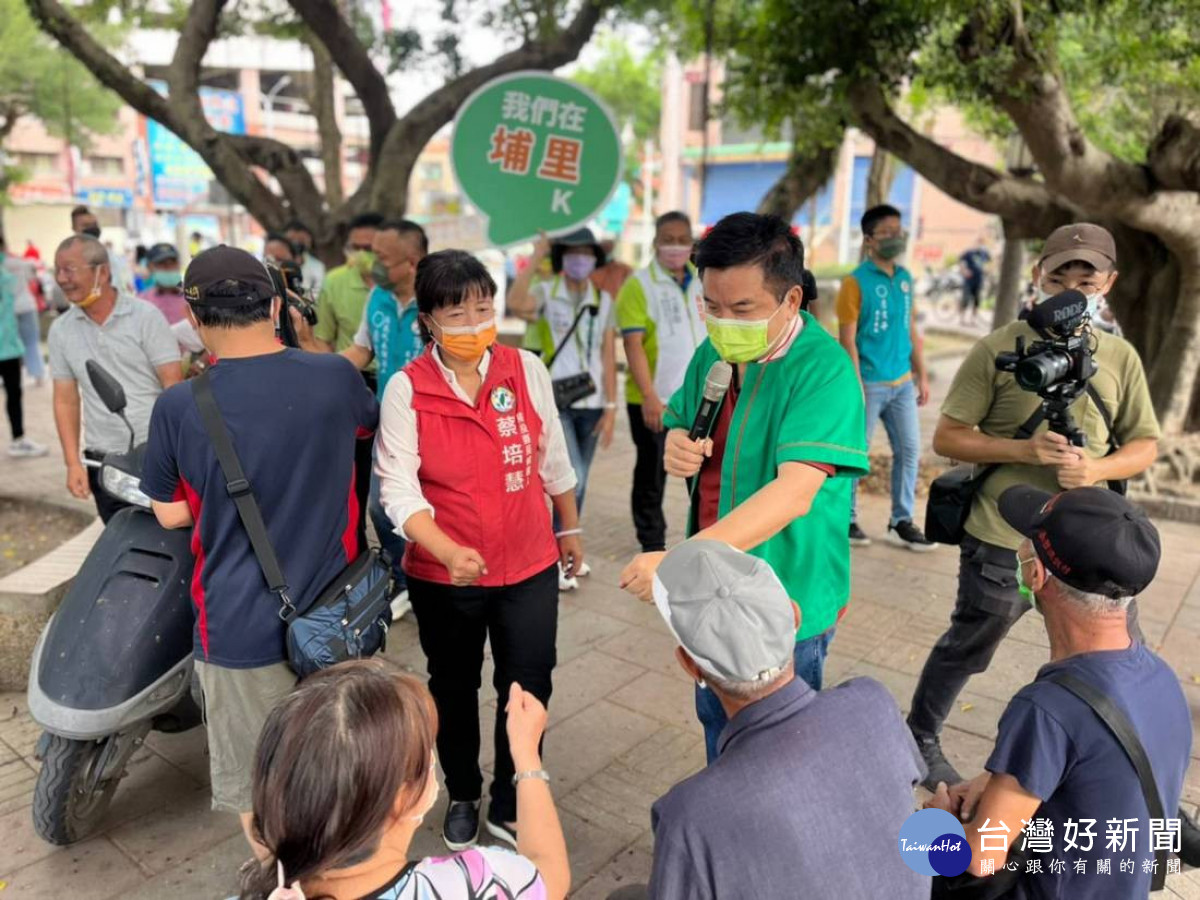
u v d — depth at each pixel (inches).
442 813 113.3
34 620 137.3
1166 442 235.6
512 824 105.7
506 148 196.4
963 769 120.0
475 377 96.5
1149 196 209.5
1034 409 100.3
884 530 213.3
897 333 190.4
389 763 45.8
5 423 326.6
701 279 77.1
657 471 186.4
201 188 1374.3
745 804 51.7
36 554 194.9
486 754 125.8
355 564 87.7
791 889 51.6
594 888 99.0
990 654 107.4
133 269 597.6
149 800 114.3
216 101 1223.5
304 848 45.1
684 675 146.4
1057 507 64.1
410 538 90.0
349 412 85.5
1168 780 61.5
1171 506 217.5
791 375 77.7
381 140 339.6
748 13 271.4
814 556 80.0
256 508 80.0
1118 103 297.0
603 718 133.8
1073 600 63.0
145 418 145.1
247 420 79.4
